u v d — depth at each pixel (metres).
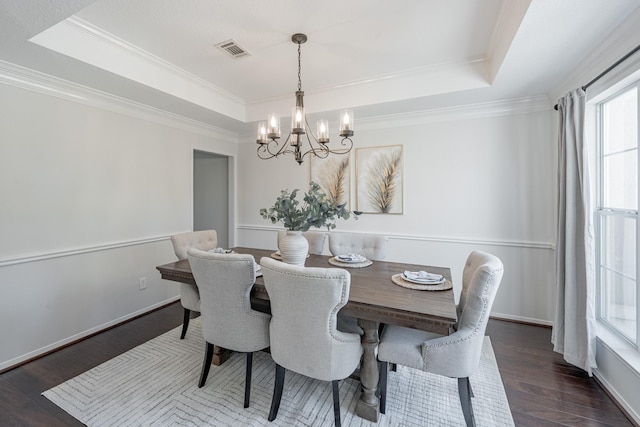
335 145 3.98
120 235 3.06
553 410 1.79
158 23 2.14
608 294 2.24
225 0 1.89
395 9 1.99
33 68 2.30
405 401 1.88
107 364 2.29
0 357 2.22
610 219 2.21
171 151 3.60
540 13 1.64
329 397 1.92
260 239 4.59
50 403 1.84
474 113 3.25
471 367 1.56
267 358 2.41
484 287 1.50
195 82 3.12
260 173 4.54
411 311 1.50
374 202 3.75
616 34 1.80
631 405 1.72
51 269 2.52
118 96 2.92
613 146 2.16
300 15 2.05
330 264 2.48
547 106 2.98
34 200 2.42
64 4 1.55
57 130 2.55
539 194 3.05
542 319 3.05
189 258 1.82
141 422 1.69
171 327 2.97
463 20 2.11
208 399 1.88
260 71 2.93
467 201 3.33
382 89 3.12
